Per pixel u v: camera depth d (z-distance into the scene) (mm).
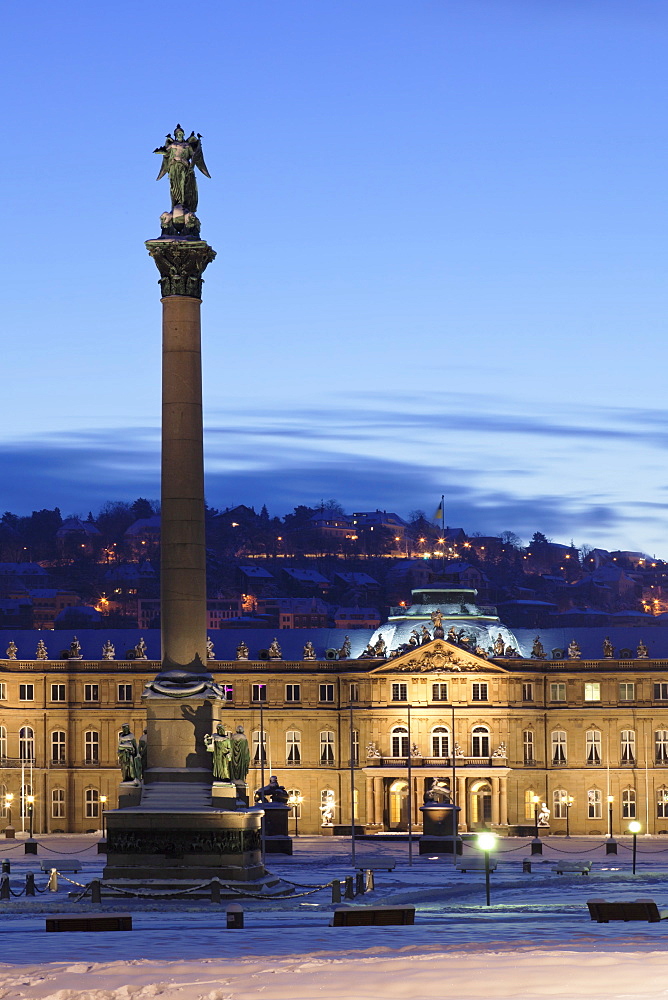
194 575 119625
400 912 83500
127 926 84938
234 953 69625
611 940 69938
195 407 120438
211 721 118500
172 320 120750
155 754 117875
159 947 73500
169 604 119375
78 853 194500
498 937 73312
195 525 119750
